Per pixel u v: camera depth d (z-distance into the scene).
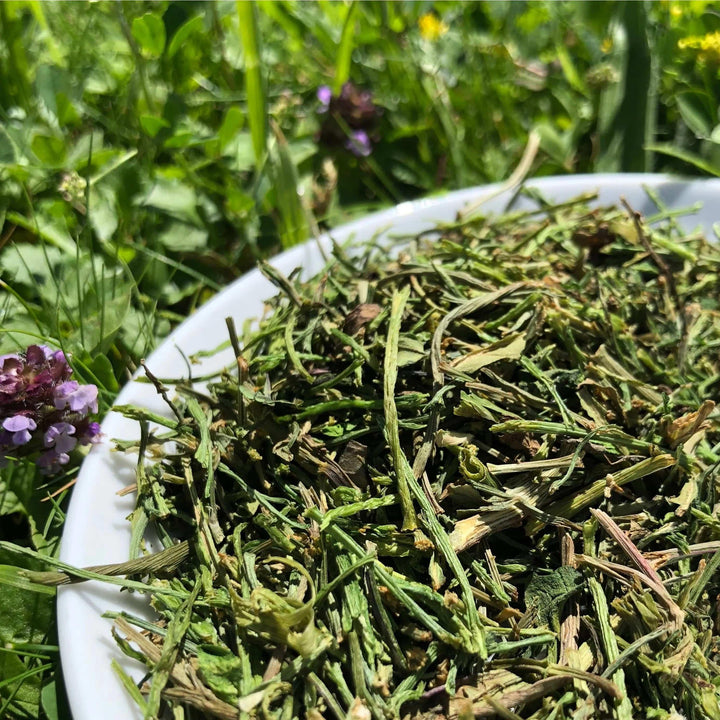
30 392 0.15
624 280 0.18
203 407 0.15
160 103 0.25
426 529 0.13
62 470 0.17
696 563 0.13
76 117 0.22
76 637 0.12
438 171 0.26
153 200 0.22
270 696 0.11
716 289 0.18
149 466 0.14
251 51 0.20
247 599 0.12
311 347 0.16
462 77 0.27
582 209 0.20
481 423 0.14
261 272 0.17
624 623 0.12
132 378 0.16
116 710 0.11
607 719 0.11
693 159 0.21
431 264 0.16
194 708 0.11
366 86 0.27
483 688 0.11
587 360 0.15
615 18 0.26
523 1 0.27
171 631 0.12
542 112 0.27
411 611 0.12
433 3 0.28
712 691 0.12
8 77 0.23
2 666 0.14
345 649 0.12
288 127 0.26
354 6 0.22
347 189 0.26
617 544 0.13
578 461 0.13
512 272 0.17
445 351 0.15
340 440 0.14
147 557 0.13
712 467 0.14
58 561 0.13
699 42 0.24
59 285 0.20
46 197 0.22
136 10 0.26
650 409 0.14
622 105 0.24
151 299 0.21
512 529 0.13
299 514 0.14
